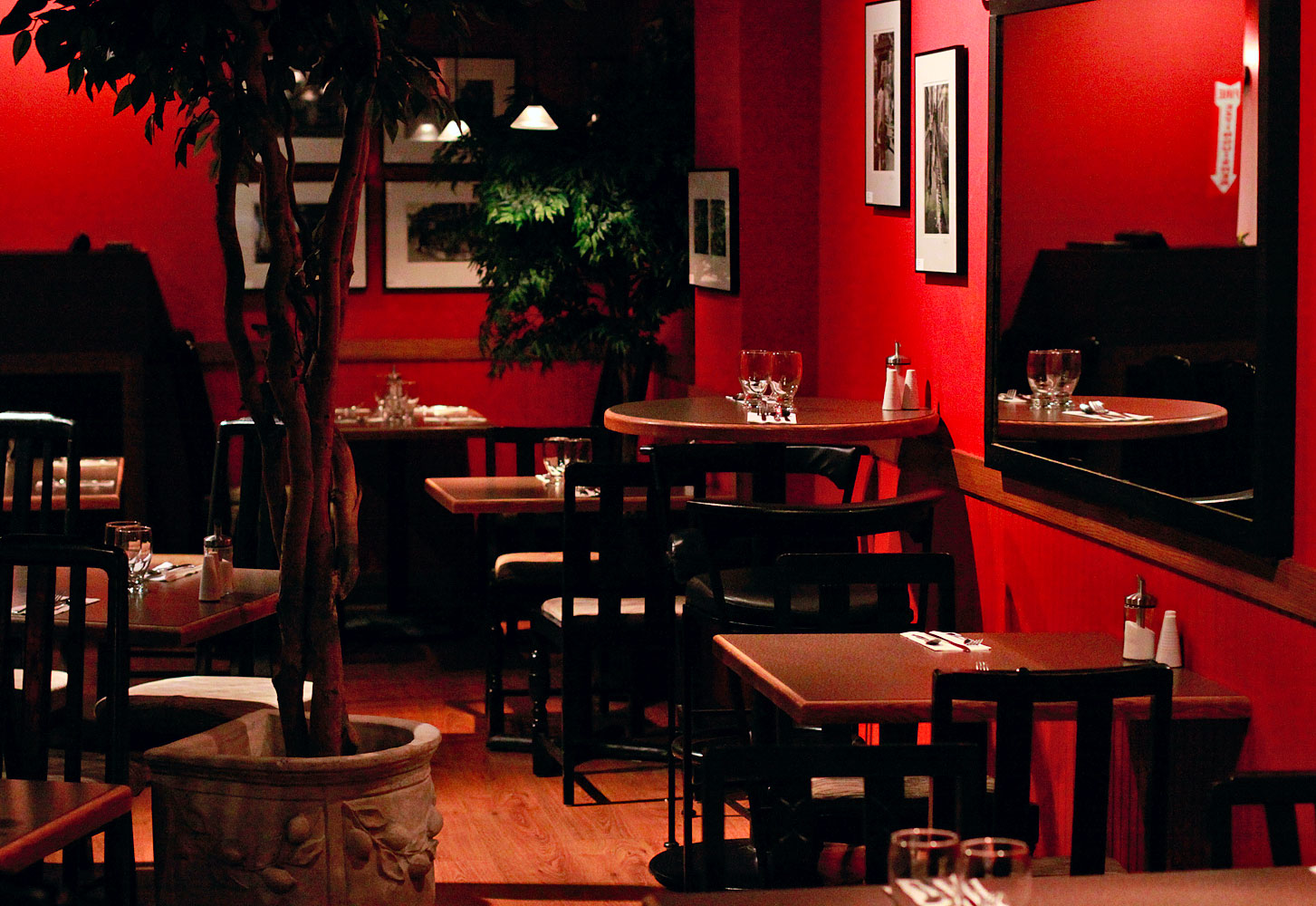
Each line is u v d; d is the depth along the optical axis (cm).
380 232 907
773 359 493
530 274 782
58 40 310
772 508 390
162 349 825
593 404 916
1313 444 281
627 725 563
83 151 852
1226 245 301
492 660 554
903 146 508
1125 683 240
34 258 764
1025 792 239
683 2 793
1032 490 404
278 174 335
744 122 615
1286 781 220
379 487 824
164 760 329
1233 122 298
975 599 453
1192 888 200
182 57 318
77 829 234
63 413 809
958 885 169
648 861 430
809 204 620
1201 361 312
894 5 512
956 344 469
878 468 547
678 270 766
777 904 192
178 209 866
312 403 345
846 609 365
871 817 238
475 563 797
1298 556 287
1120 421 349
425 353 914
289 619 346
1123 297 345
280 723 368
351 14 320
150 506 816
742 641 335
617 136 763
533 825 462
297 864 324
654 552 484
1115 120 346
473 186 878
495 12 359
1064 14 373
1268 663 299
